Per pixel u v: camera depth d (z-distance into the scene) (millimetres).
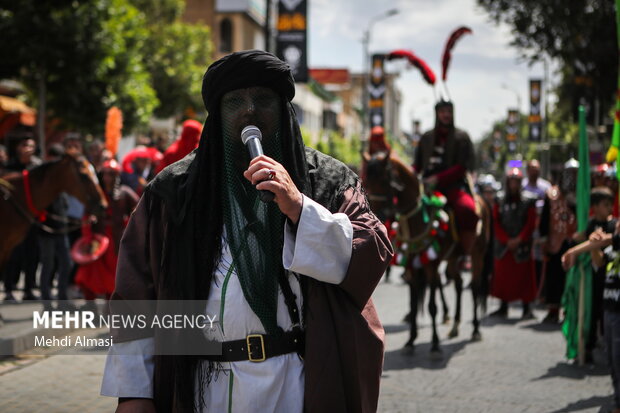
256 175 2316
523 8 22062
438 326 11016
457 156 9523
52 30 18891
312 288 2486
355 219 2529
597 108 22984
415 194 8977
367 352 2486
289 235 2428
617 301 5926
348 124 97062
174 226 2506
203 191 2518
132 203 10156
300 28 16422
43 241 10586
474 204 9453
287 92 2541
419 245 8836
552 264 11406
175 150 7832
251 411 2463
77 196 9633
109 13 20078
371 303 2604
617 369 5910
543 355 8859
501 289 11930
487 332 10570
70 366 7539
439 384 7340
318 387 2439
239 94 2492
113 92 21344
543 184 14711
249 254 2488
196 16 50531
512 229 11898
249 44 52500
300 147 2564
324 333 2465
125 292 2521
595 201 7957
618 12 6727
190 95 35531
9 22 18578
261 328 2496
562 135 52875
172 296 2486
